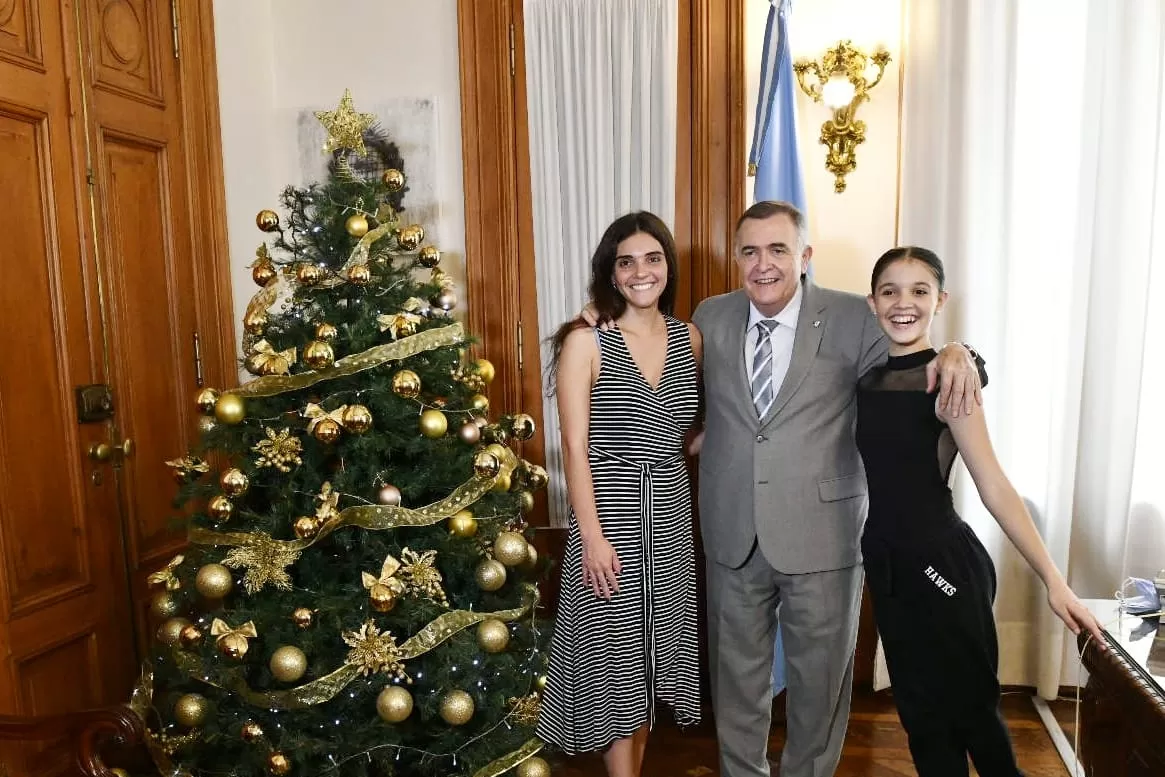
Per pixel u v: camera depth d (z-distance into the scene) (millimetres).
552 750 2268
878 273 1908
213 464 2754
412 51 2906
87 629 2260
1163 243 2553
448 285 2352
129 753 2318
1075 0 2604
